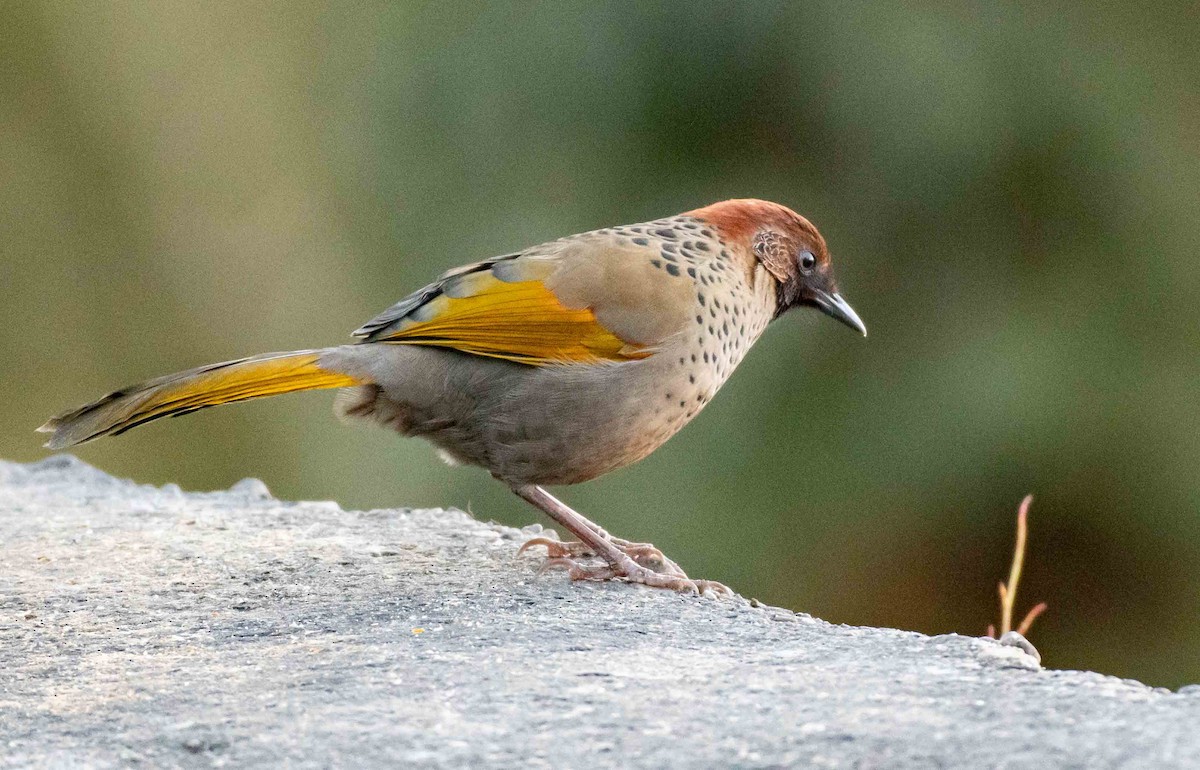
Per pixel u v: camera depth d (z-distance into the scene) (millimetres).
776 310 8812
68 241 19438
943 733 4754
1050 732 4688
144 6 20141
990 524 14867
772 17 15414
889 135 15234
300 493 16297
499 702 5332
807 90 15414
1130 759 4402
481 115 16297
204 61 19312
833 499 14922
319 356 7629
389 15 17125
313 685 5695
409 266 16531
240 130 18938
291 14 18656
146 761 4973
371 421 7965
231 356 18641
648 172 15945
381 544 8602
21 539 8852
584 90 15992
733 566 14703
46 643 6602
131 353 19172
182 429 17391
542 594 7297
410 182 16625
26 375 19000
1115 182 15070
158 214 19281
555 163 16109
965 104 15008
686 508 14672
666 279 7773
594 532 8023
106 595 7461
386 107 16859
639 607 7012
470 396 7711
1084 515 14789
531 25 16141
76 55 19859
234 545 8602
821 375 15172
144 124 19562
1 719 5488
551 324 7613
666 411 7828
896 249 15414
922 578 15023
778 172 15688
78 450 17734
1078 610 15023
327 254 17672
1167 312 14961
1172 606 14805
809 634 6371
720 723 5004
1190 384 14688
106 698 5707
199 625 6844
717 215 8445
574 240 8055
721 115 15750
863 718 4957
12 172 19422
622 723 5043
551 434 7676
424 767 4734
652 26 15805
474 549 8469
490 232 16047
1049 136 15078
